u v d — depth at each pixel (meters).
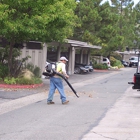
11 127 9.29
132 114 11.44
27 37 18.95
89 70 40.12
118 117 10.84
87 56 43.62
